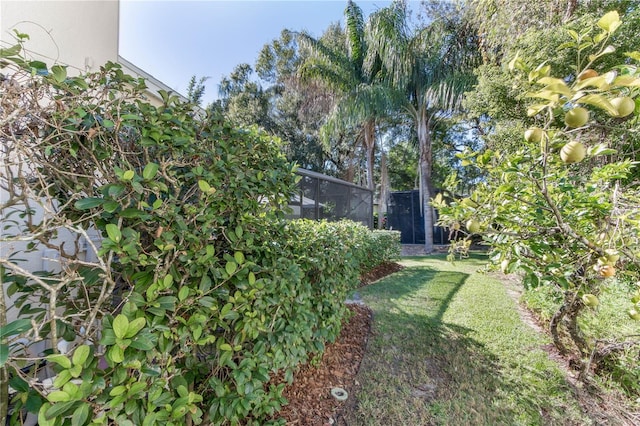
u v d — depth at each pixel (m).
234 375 1.63
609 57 3.66
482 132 9.80
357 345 3.17
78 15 2.88
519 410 2.18
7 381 1.06
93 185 1.43
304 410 2.15
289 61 13.74
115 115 1.41
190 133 1.70
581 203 1.83
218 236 1.94
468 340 3.25
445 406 2.22
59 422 0.96
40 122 1.27
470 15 7.14
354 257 3.60
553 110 1.17
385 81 9.51
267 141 2.34
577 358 2.68
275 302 1.90
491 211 1.92
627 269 1.91
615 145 3.15
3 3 2.21
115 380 1.09
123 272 1.35
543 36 4.18
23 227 2.01
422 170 10.61
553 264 1.78
